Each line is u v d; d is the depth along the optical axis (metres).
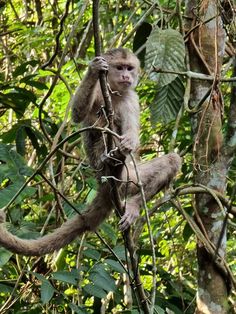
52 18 12.92
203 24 8.05
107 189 7.34
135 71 7.94
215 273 7.77
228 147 7.96
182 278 10.09
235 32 7.57
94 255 7.39
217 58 7.50
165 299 8.52
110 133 6.02
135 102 7.75
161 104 8.20
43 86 8.35
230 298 8.84
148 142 11.05
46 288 6.83
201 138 8.04
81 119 6.94
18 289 8.48
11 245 6.82
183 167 9.93
